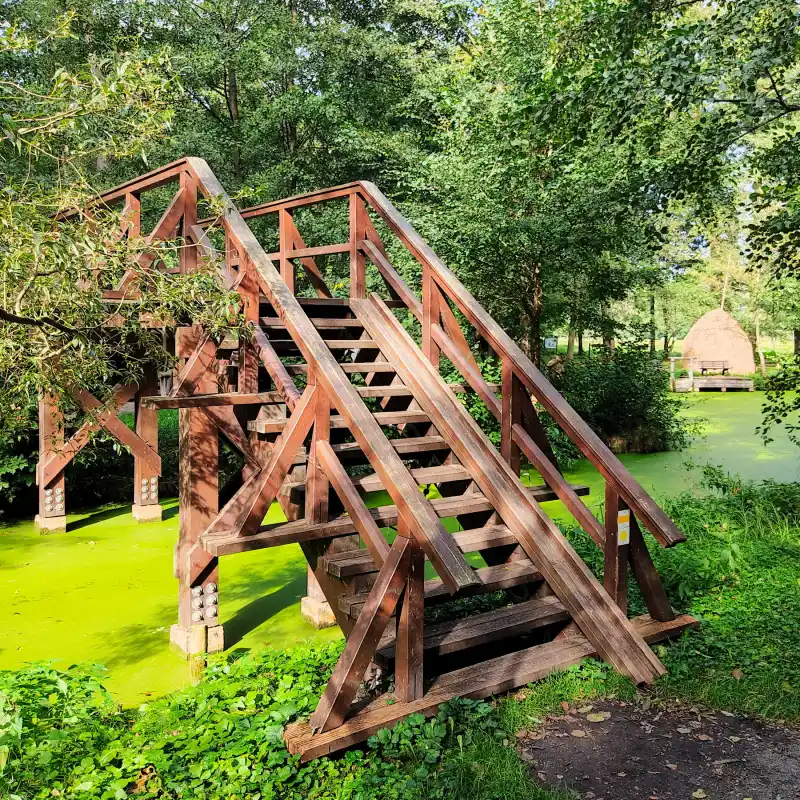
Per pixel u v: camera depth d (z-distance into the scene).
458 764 2.91
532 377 4.43
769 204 7.75
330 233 14.22
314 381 4.05
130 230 5.12
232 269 5.77
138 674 4.46
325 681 3.85
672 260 15.40
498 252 10.79
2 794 2.83
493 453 4.59
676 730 3.27
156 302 4.36
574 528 6.64
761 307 28.14
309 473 4.14
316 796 2.83
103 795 2.83
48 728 3.32
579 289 12.79
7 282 3.48
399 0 17.14
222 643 4.79
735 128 7.33
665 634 4.09
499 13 10.73
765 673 3.71
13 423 4.97
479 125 10.52
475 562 6.20
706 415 17.73
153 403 4.18
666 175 7.69
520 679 3.54
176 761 3.06
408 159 13.17
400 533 3.38
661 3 7.71
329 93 14.88
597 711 3.42
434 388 4.92
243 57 14.93
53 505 7.93
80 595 5.92
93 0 14.01
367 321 5.43
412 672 3.30
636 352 14.62
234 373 5.35
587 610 3.88
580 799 2.76
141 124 3.70
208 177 5.15
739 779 2.90
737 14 6.66
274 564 6.73
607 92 7.18
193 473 4.64
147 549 7.23
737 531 6.39
